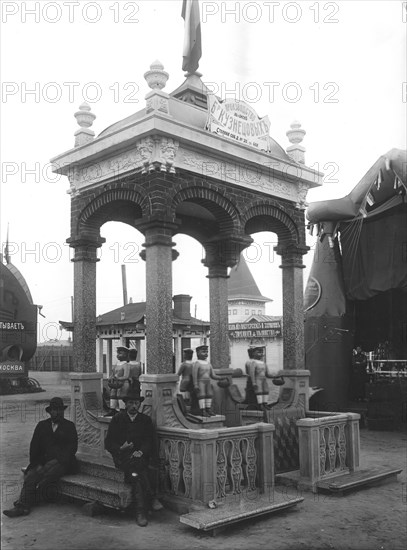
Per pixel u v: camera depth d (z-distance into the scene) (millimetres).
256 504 5977
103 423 6898
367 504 6484
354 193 12891
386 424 12656
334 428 7406
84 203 7672
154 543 5234
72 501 6527
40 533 5516
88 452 7070
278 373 8164
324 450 7207
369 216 12945
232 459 6207
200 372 6887
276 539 5355
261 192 7945
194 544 5215
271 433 6543
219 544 5219
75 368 7543
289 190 8383
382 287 13188
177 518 5898
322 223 13312
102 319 25156
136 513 5809
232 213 7527
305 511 6207
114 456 6070
